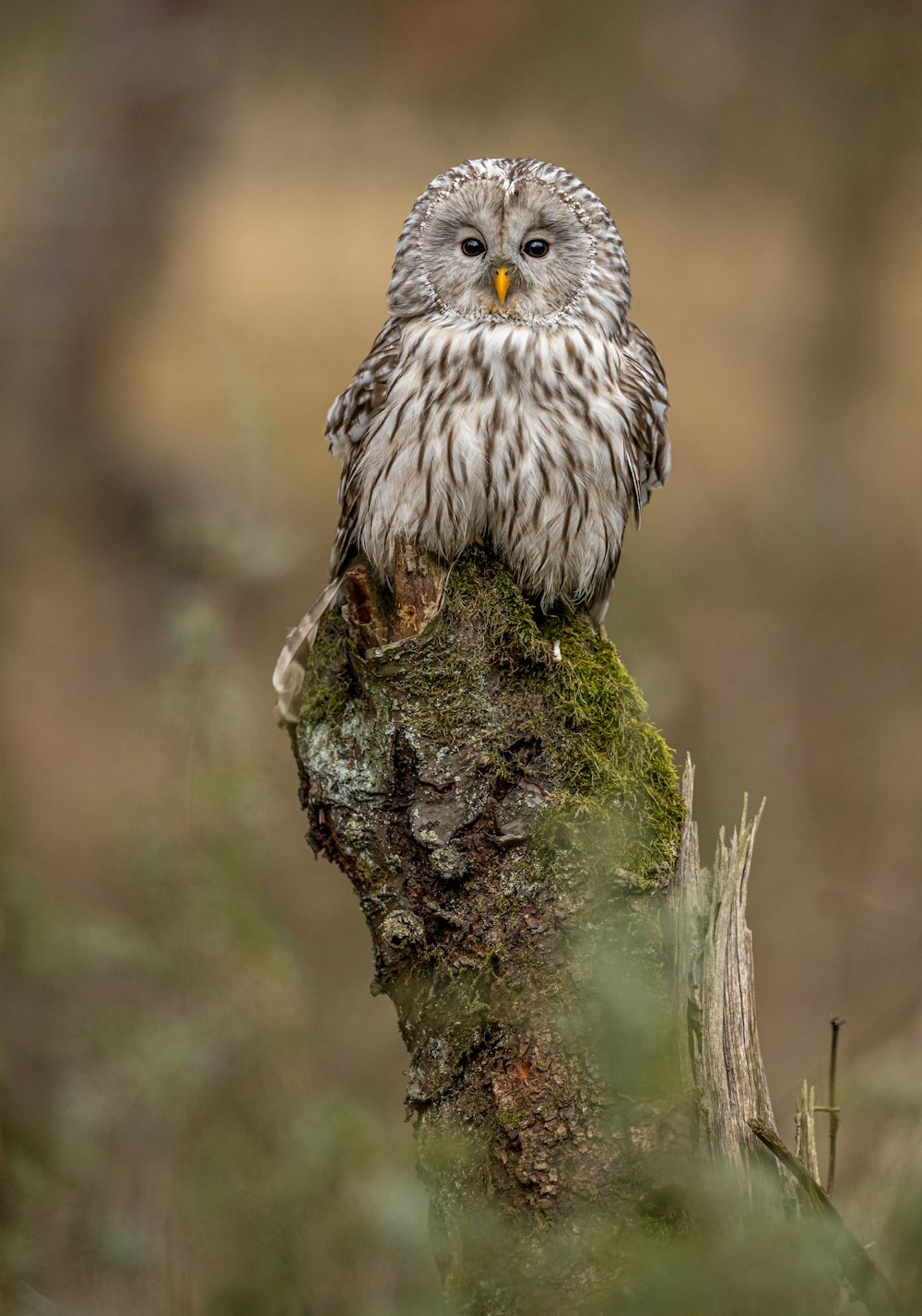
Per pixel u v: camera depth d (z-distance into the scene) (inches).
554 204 356.5
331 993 570.3
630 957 237.6
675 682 524.7
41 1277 343.6
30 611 874.8
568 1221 221.6
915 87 1027.9
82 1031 400.2
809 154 1093.1
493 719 259.0
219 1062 377.4
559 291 357.7
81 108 941.8
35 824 650.8
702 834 674.8
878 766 768.9
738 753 730.8
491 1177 230.2
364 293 1233.4
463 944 247.6
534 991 238.4
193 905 393.1
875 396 1125.1
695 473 1121.4
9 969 399.2
